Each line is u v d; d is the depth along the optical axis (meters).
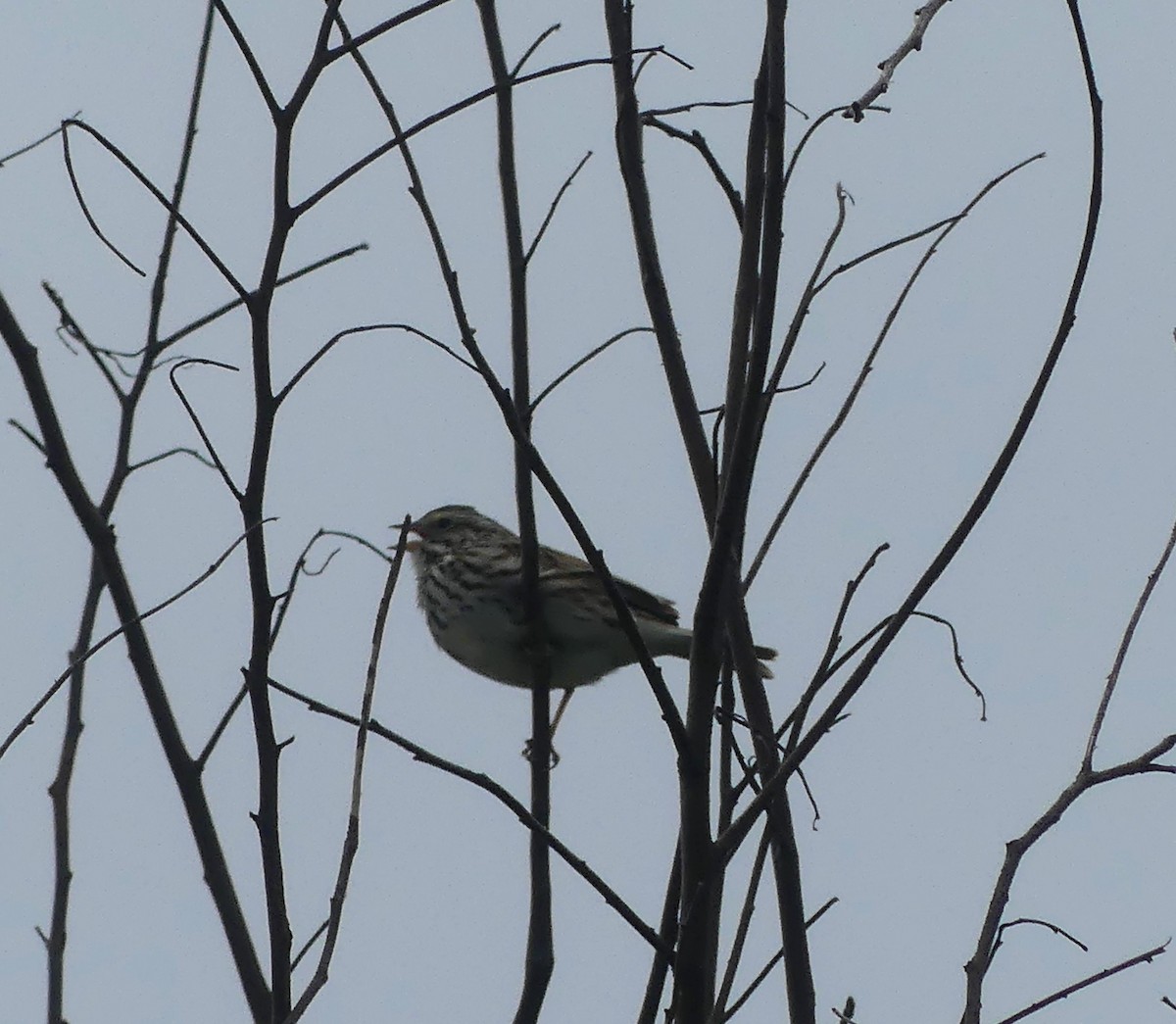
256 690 8.09
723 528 8.16
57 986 9.46
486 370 8.13
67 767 10.05
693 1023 7.98
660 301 9.35
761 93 9.15
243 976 8.93
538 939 9.82
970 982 8.04
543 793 10.60
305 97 8.54
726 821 8.80
